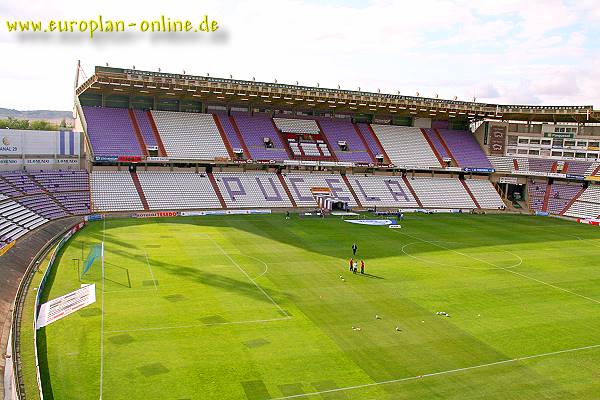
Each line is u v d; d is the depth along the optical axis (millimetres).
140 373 30016
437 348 35375
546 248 70750
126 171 92062
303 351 33969
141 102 102812
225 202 91688
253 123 109188
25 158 84000
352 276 52094
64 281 46219
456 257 62750
